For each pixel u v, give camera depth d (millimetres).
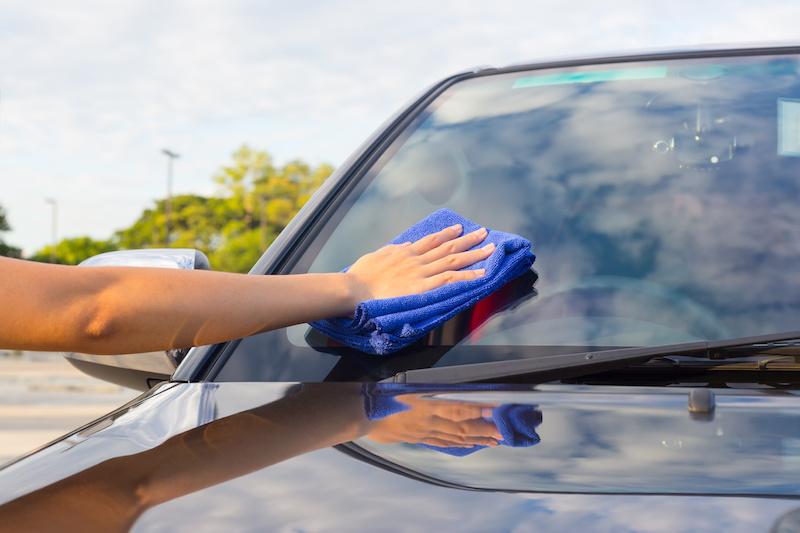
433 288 995
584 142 1285
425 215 1222
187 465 678
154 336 867
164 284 872
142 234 71062
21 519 599
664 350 933
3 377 18109
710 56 1428
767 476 621
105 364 1136
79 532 573
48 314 813
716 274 1054
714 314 1014
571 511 563
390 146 1360
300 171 68375
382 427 751
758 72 1364
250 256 67250
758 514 557
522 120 1360
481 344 994
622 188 1189
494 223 1180
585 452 675
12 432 9773
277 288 944
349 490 608
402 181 1279
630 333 1003
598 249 1104
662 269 1067
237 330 909
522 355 981
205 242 69188
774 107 1280
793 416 758
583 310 1028
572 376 923
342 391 881
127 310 845
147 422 809
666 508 568
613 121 1314
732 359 931
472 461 661
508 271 1035
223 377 975
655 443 695
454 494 595
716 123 1260
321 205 1257
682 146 1241
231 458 686
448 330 1008
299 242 1193
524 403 813
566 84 1431
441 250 1056
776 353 939
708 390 795
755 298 1023
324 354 988
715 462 650
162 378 1127
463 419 769
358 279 1002
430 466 651
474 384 905
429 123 1400
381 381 934
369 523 552
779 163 1188
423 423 759
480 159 1293
